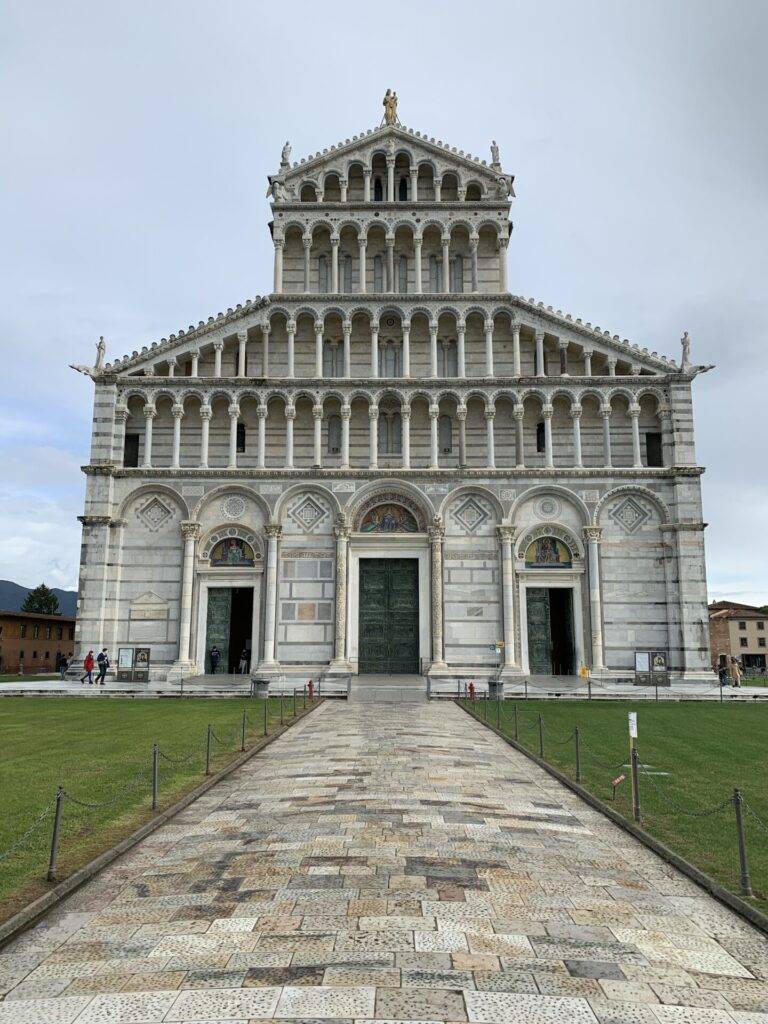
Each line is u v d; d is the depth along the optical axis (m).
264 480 53.25
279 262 56.56
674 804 18.75
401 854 14.65
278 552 52.56
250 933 11.05
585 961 10.32
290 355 54.44
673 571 52.06
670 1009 9.11
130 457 55.06
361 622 52.97
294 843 15.36
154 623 52.03
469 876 13.50
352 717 36.31
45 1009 9.02
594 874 13.82
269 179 57.59
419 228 56.34
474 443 55.38
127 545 52.94
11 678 72.44
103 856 14.29
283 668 51.22
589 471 52.97
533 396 54.34
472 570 52.53
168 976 9.78
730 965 10.34
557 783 21.34
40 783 20.16
